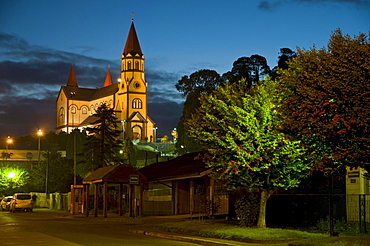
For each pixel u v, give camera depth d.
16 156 114.94
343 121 15.09
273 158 21.52
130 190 39.81
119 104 167.88
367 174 18.00
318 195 25.06
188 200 40.47
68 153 103.81
